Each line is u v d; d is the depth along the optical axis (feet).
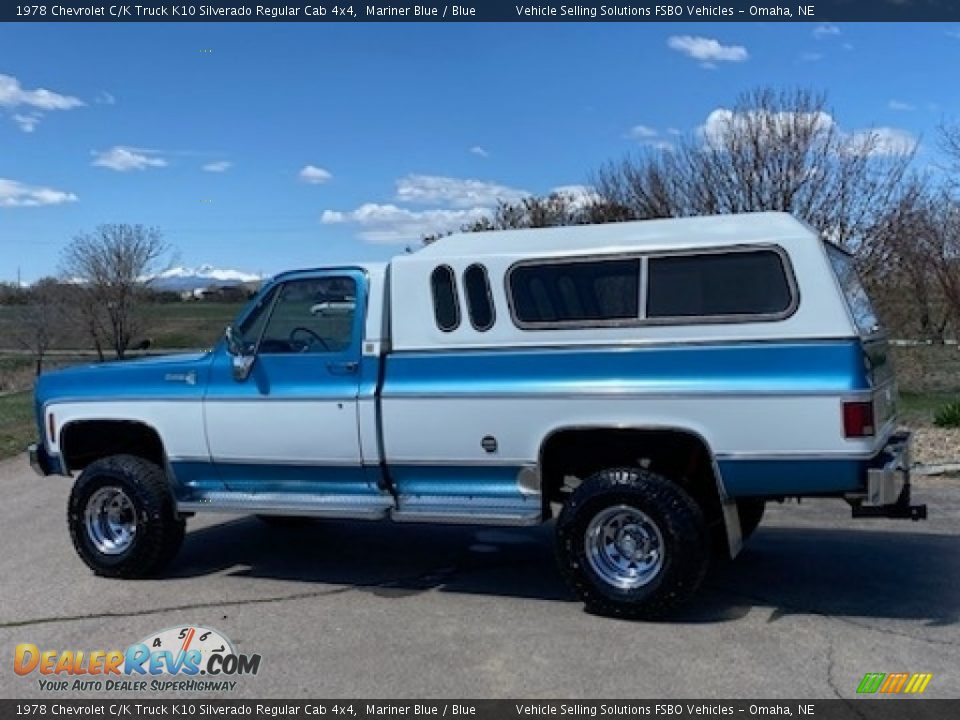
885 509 17.62
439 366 19.36
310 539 25.49
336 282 20.43
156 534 21.38
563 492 20.15
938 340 58.08
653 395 17.57
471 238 19.69
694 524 17.46
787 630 17.25
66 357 112.27
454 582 21.02
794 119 52.39
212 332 118.73
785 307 16.99
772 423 16.84
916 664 15.62
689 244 17.76
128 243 121.19
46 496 32.68
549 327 18.53
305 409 20.36
